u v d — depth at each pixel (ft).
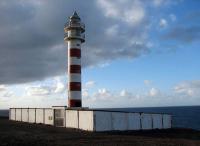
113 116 165.48
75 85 191.21
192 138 148.46
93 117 157.17
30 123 201.46
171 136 152.97
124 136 138.31
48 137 128.06
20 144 106.42
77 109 177.47
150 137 139.74
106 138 128.26
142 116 180.55
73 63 192.85
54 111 188.34
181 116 481.05
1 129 159.12
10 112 252.42
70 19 198.49
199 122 350.64
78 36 194.18
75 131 154.40
